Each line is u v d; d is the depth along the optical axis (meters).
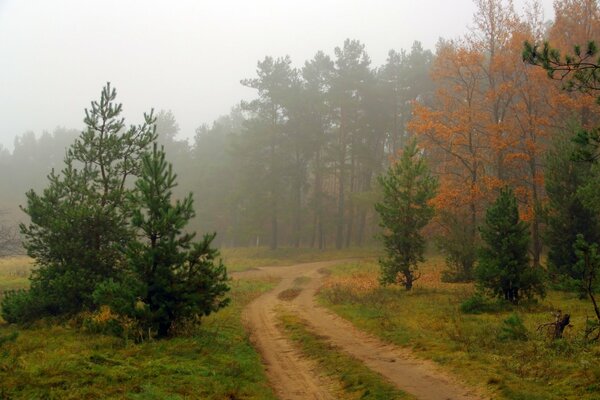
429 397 9.69
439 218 32.69
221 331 16.56
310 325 19.08
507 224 19.92
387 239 27.77
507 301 19.56
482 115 35.00
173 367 11.03
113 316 15.04
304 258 52.03
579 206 22.62
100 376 9.94
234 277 38.66
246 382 10.77
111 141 19.00
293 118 57.09
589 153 11.38
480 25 34.97
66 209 17.72
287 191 63.12
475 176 35.38
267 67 57.72
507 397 9.30
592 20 30.73
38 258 18.00
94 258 17.42
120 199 18.62
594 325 12.75
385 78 60.72
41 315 17.38
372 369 12.11
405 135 58.97
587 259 13.49
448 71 36.81
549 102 33.81
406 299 23.83
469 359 12.27
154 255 14.17
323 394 10.51
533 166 32.88
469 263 29.59
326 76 58.44
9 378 9.31
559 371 10.43
